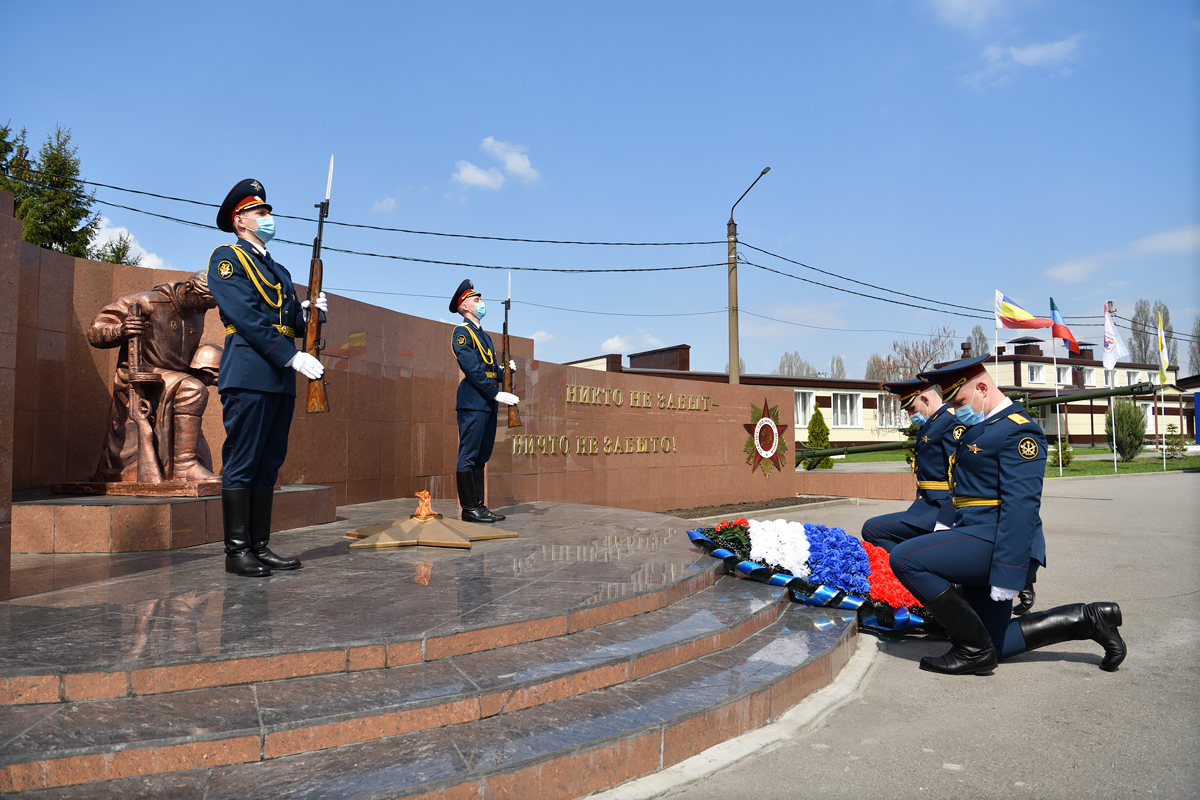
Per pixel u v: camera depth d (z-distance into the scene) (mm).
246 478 4949
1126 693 4527
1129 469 29812
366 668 3475
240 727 2811
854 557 5969
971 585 4887
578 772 3031
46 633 3510
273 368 4945
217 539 6367
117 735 2713
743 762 3525
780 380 36531
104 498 6266
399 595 4418
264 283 4898
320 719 2922
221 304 4785
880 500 18969
